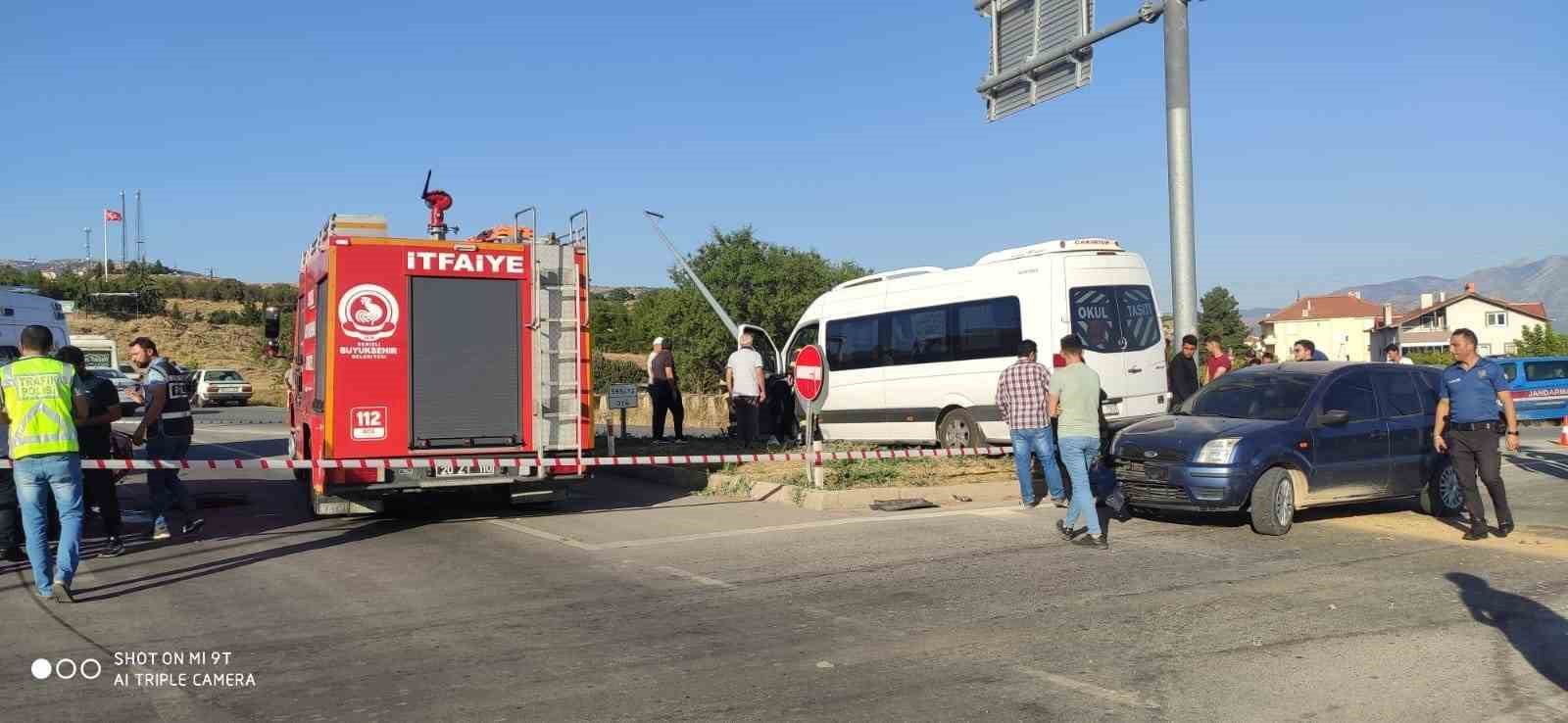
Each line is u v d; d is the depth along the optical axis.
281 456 21.20
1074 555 9.27
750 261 46.31
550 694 5.68
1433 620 7.04
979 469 14.04
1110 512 11.64
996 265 15.30
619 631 6.94
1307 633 6.75
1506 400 9.90
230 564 9.29
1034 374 11.84
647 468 15.62
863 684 5.79
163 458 10.58
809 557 9.34
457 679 5.95
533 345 11.53
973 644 6.55
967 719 5.23
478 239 12.37
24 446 7.83
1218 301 89.50
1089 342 14.38
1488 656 6.23
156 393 10.46
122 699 5.67
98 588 8.39
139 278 78.00
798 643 6.60
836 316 18.30
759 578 8.53
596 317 64.56
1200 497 10.18
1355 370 11.32
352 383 10.88
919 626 6.97
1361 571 8.57
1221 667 6.05
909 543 9.96
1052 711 5.34
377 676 6.03
